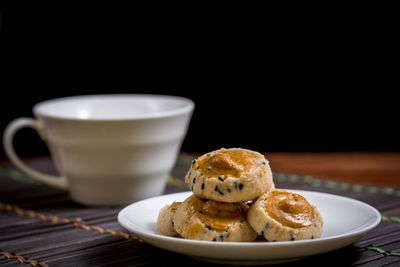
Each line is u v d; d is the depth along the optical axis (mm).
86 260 452
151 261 446
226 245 412
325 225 473
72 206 584
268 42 1072
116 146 567
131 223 462
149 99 657
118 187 583
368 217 462
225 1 1064
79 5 1056
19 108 1072
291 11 1054
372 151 1083
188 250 422
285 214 437
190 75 1098
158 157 588
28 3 1038
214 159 455
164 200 506
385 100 1066
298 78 1079
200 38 1083
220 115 1107
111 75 1094
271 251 413
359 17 1037
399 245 465
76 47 1072
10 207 580
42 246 479
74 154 575
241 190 443
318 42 1059
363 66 1058
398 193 588
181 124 599
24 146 1081
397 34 1035
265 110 1099
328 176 650
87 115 648
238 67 1089
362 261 439
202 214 447
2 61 1051
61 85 1083
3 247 479
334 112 1084
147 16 1075
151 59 1095
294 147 1104
